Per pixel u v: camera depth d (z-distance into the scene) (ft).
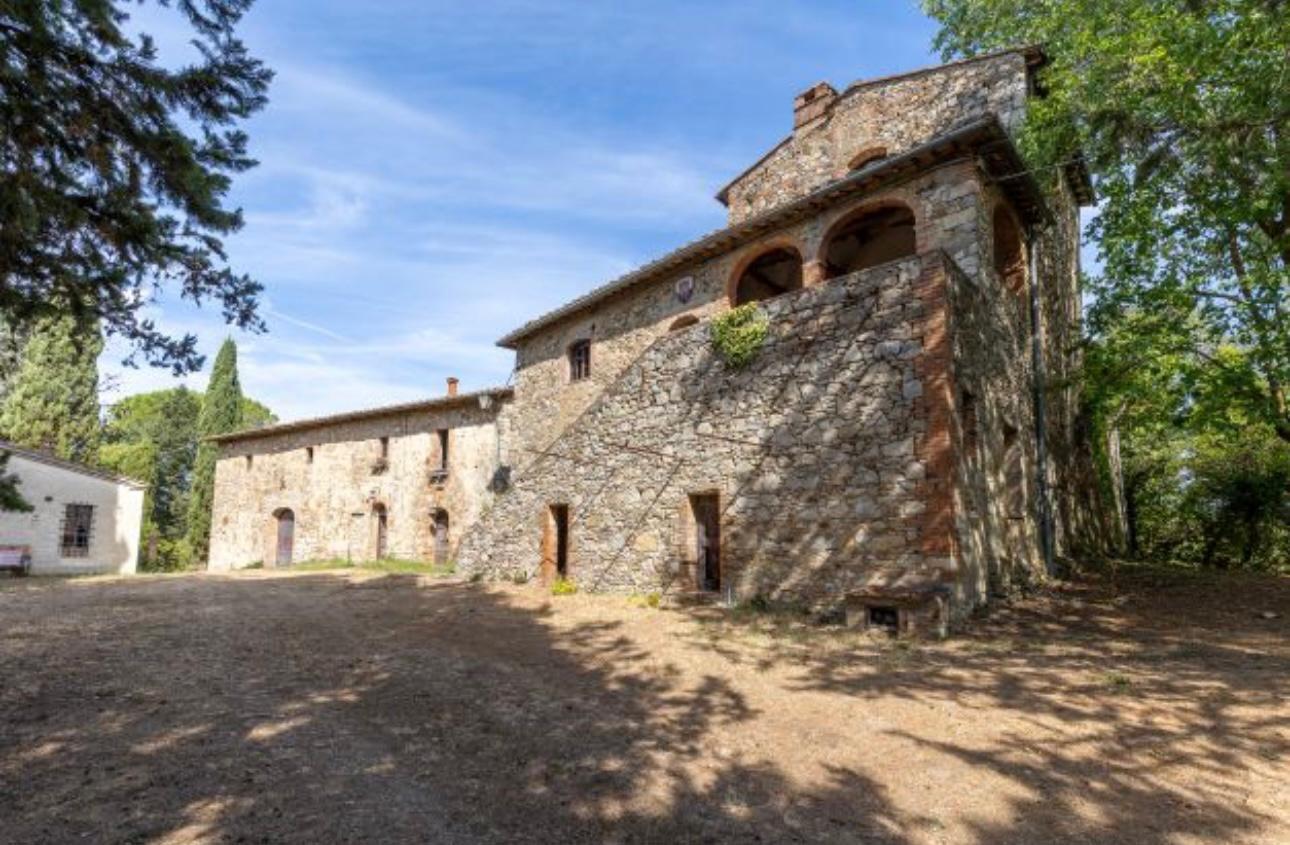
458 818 10.73
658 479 34.30
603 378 49.55
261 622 28.22
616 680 18.81
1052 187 41.52
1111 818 10.64
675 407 34.12
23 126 13.73
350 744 13.91
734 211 54.24
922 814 10.89
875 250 45.60
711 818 10.81
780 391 29.81
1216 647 20.84
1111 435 53.83
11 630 25.44
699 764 12.92
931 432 24.86
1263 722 14.24
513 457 57.82
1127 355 35.78
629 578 34.68
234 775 12.23
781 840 10.12
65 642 23.31
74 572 59.00
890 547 25.35
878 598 24.29
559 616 29.30
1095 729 14.23
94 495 61.41
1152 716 14.83
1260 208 28.58
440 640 24.40
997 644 21.74
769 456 29.68
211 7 14.87
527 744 13.97
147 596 37.24
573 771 12.60
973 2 51.19
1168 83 29.19
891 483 25.67
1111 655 20.11
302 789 11.70
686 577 32.12
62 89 13.71
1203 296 34.50
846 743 13.89
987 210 32.14
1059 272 43.11
